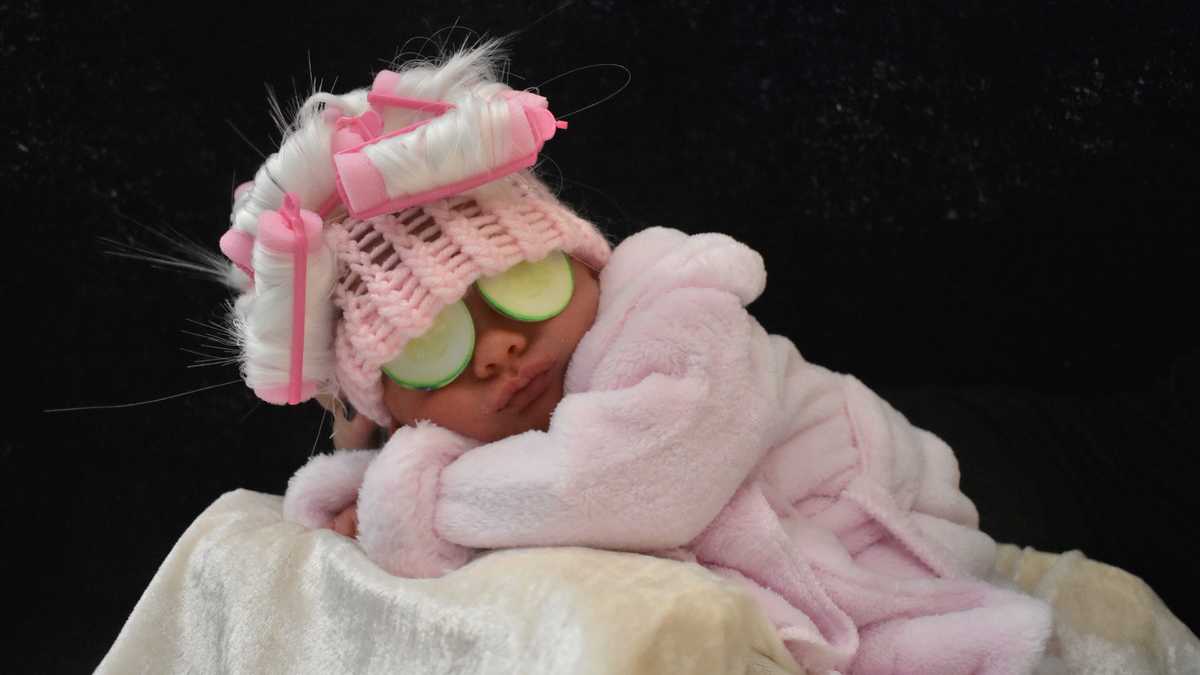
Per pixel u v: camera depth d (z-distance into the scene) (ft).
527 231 2.90
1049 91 4.81
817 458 3.37
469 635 2.55
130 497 4.83
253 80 4.70
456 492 2.86
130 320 4.83
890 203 5.03
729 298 2.97
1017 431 4.37
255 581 3.01
